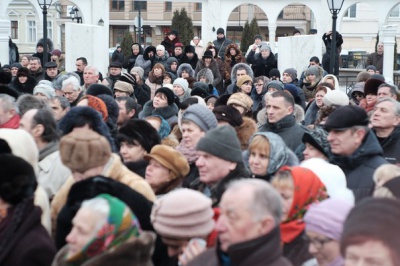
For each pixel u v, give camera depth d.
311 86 19.48
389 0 35.09
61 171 8.58
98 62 29.41
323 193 6.98
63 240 6.99
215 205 7.62
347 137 8.77
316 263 6.55
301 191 6.84
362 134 8.80
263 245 5.55
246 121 10.20
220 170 7.73
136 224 6.07
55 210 7.70
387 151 10.20
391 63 29.94
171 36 29.22
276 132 10.75
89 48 28.84
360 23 56.44
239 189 5.63
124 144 8.97
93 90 12.21
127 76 19.41
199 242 6.42
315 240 6.04
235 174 7.76
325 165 7.72
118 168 7.66
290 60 29.20
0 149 7.63
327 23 35.72
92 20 34.56
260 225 5.57
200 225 6.48
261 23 63.50
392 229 4.81
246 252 5.52
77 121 8.75
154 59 26.16
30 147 7.91
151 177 8.33
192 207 6.47
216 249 5.85
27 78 18.42
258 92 17.67
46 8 25.66
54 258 6.42
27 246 6.47
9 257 6.47
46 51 25.67
